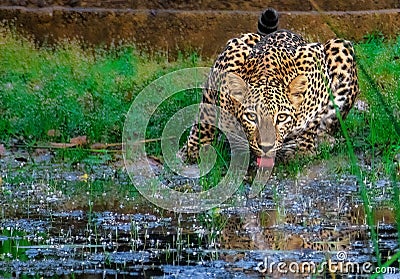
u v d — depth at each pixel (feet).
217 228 30.76
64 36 63.05
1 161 44.09
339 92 44.01
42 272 25.04
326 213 33.17
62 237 29.19
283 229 30.66
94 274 24.84
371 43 63.93
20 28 62.75
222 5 66.33
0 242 28.53
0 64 58.70
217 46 64.23
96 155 45.34
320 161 41.39
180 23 64.08
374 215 32.73
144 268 25.49
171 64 60.90
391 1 69.21
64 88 54.95
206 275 24.80
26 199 35.60
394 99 49.88
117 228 30.66
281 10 66.54
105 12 63.46
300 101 39.93
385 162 41.34
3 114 50.70
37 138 48.39
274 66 40.60
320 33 65.10
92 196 36.32
